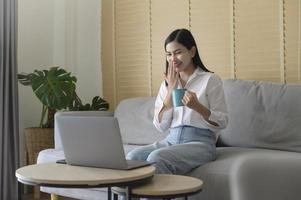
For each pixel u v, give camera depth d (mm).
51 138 3389
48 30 3922
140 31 3582
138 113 3135
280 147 2396
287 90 2500
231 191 1861
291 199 1836
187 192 1438
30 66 3758
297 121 2391
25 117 3719
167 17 3424
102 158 1549
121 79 3715
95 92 3916
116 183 1377
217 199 1908
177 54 2174
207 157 2061
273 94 2527
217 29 3156
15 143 3307
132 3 3625
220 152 2285
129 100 3291
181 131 2170
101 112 3162
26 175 1458
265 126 2471
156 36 3490
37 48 3818
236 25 3064
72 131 1581
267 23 2924
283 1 2852
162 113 2246
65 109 3482
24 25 3711
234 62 3076
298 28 2799
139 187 1455
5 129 3230
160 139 2906
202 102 2150
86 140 1558
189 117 2154
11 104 3320
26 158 3566
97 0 3893
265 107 2514
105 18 3801
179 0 3354
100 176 1418
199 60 2270
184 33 2197
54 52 3963
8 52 3291
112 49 3762
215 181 1917
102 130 1501
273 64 2902
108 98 3803
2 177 3221
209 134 2158
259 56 2961
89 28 3928
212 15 3182
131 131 3078
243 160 1965
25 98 3725
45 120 3791
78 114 2994
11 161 3312
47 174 1471
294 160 1942
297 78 2805
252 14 2988
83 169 1555
